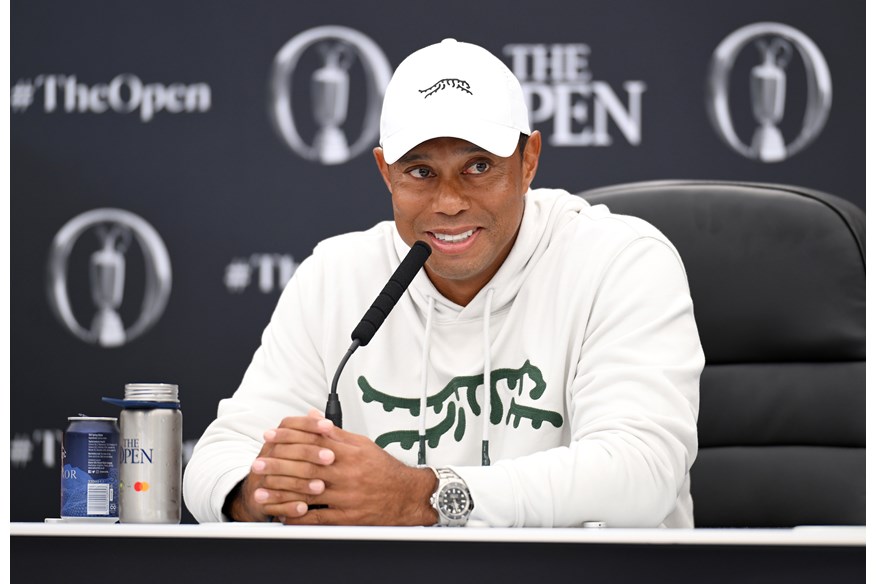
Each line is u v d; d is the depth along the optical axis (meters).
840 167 12.42
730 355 8.00
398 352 7.66
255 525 4.75
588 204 7.88
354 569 4.15
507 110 7.02
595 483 5.98
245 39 13.02
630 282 7.06
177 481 5.94
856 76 12.42
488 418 7.25
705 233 8.03
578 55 12.63
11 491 12.95
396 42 12.91
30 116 13.18
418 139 6.80
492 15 12.75
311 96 12.95
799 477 7.78
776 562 4.04
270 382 7.76
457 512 5.82
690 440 6.50
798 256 7.90
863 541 4.01
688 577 4.06
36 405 13.05
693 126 12.53
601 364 6.82
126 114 13.12
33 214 13.14
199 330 12.99
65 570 4.31
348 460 5.89
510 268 7.41
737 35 12.53
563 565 4.09
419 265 6.70
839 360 7.83
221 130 13.02
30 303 13.13
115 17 13.13
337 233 12.92
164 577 4.26
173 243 13.04
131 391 5.95
